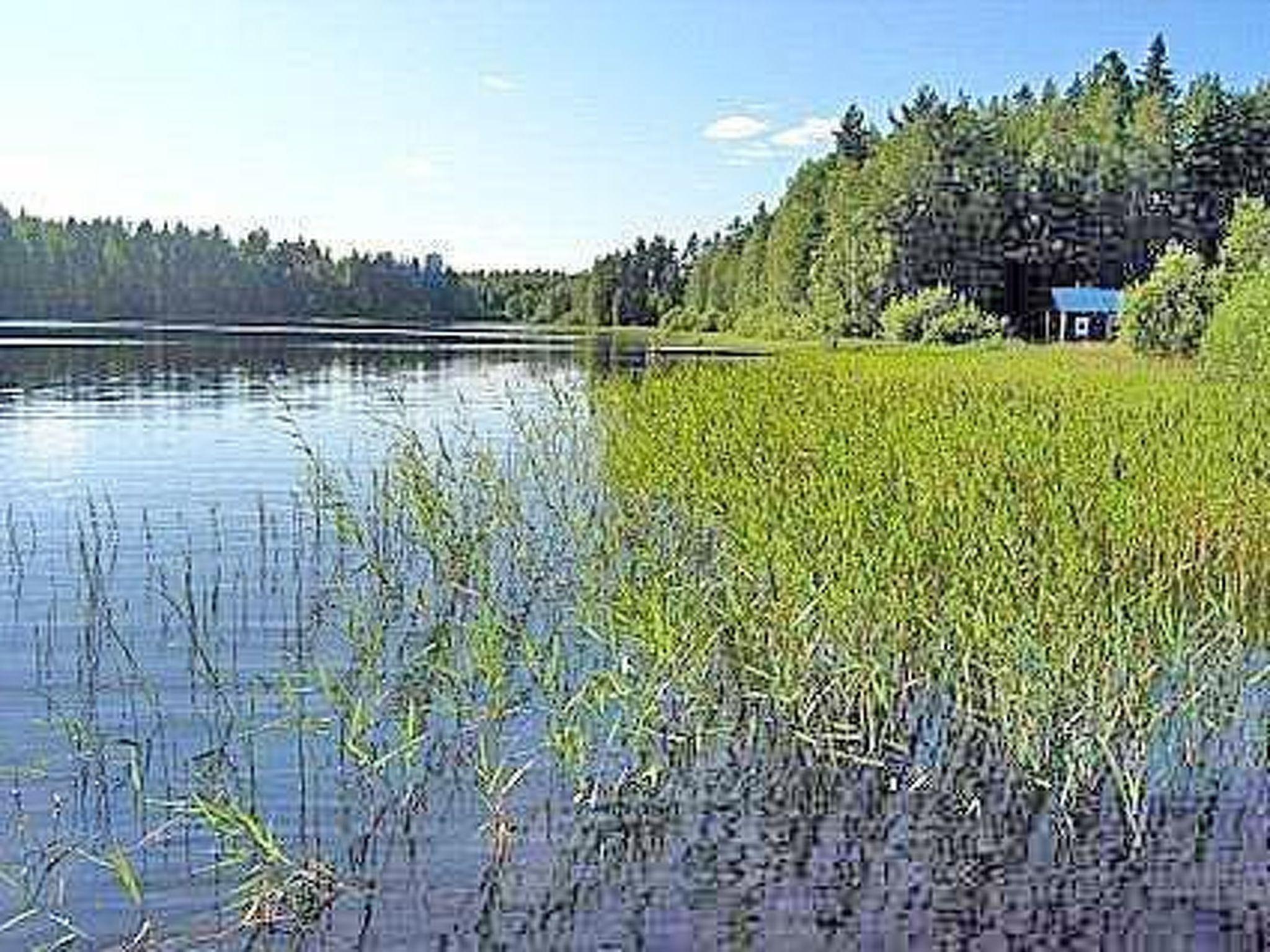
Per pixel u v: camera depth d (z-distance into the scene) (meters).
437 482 18.28
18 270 127.06
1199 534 14.27
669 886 8.06
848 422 21.62
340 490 21.61
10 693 11.71
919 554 11.50
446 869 8.23
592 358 67.31
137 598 15.28
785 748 10.02
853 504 12.68
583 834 8.70
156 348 77.88
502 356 72.19
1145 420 21.16
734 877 8.17
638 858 8.40
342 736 9.96
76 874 8.17
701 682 10.35
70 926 7.56
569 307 164.25
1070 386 31.52
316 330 125.44
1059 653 9.88
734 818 8.94
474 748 9.95
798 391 28.58
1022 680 9.70
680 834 8.73
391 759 9.65
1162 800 9.17
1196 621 11.74
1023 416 22.31
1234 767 9.65
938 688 10.83
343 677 11.81
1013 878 8.15
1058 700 9.71
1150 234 100.19
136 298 134.12
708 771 9.68
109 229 135.62
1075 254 97.69
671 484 18.08
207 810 8.02
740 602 11.34
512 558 14.93
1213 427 20.19
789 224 112.00
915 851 8.52
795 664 10.38
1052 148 102.75
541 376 52.16
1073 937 7.51
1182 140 105.44
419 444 22.31
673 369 37.59
